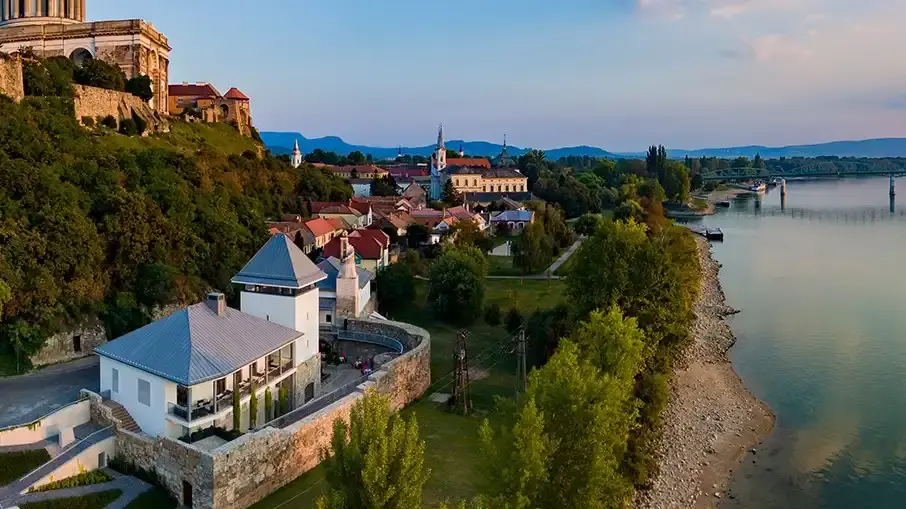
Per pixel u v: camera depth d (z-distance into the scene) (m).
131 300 72.38
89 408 50.41
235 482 44.19
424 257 134.62
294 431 49.12
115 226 73.50
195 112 146.50
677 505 53.12
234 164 127.50
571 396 40.91
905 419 68.75
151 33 131.62
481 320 94.44
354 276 80.06
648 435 60.28
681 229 120.12
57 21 130.75
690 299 95.38
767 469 59.25
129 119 114.31
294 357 59.44
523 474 36.41
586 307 73.94
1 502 40.22
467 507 44.03
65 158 78.00
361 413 36.31
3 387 57.09
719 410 71.06
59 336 64.94
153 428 49.06
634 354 56.09
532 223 138.38
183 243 81.25
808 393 75.81
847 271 144.62
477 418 61.16
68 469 44.81
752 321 105.06
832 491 55.66
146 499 43.94
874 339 94.56
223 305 55.03
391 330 75.38
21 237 63.88
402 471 32.38
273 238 64.44
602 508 40.34
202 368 48.25
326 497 33.81
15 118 76.81
